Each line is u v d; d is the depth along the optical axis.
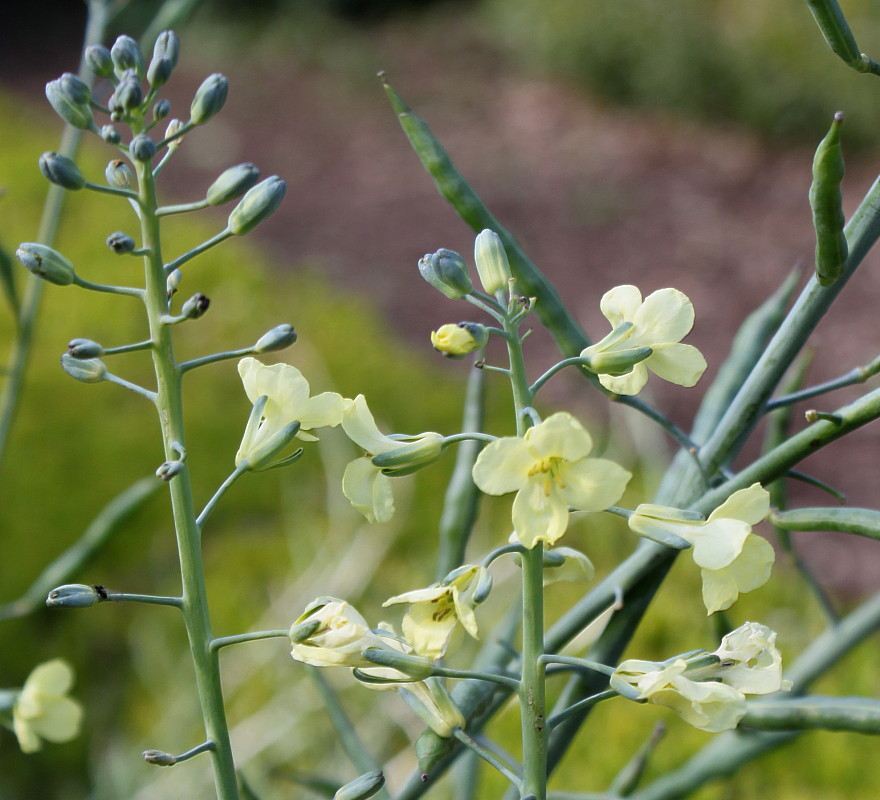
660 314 1.11
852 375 1.27
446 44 14.43
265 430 1.15
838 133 1.04
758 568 1.04
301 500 5.06
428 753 1.11
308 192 10.48
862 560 5.34
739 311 8.07
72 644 4.20
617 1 12.07
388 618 3.81
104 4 2.28
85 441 5.56
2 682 4.01
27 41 14.56
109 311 6.97
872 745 3.65
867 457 6.19
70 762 3.64
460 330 1.03
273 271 8.20
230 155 11.33
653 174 10.62
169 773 3.06
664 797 1.88
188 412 5.81
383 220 9.87
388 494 1.11
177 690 3.59
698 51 11.27
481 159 11.10
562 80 12.72
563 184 10.49
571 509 1.00
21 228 8.23
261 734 3.09
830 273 1.16
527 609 1.05
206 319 7.05
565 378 6.77
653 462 4.39
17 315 2.07
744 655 1.03
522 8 13.27
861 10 10.34
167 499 5.14
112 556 4.75
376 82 13.38
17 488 5.11
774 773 3.58
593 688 1.38
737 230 9.45
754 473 1.23
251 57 14.30
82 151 9.95
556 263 8.91
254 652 3.51
